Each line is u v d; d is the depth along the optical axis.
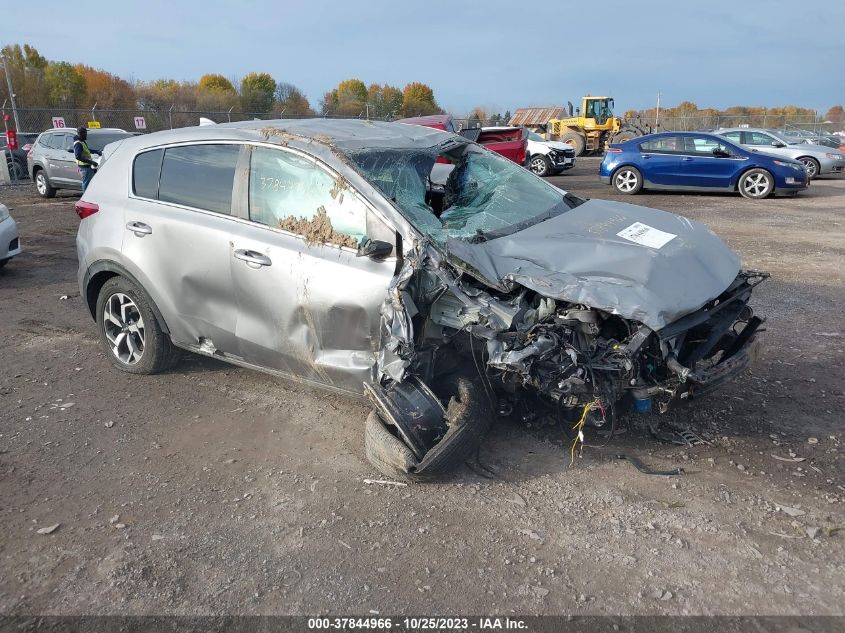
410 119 16.48
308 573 2.96
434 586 2.87
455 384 3.73
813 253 9.02
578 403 3.51
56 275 8.48
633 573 2.91
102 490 3.63
